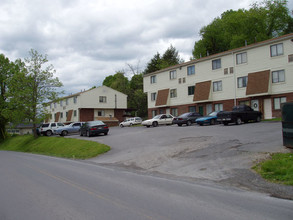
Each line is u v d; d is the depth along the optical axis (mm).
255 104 30656
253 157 10008
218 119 24766
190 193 6613
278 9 44000
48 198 6602
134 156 14117
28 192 7332
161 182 8102
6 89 44438
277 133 14914
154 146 16250
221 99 34188
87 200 6270
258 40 43594
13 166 13383
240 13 46750
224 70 33781
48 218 5129
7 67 43844
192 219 4723
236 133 17047
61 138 28094
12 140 42562
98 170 11070
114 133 29312
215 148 12773
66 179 9070
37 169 11867
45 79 32469
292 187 6773
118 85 68562
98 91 55594
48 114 33750
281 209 5195
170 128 26766
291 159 8570
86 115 54469
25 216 5316
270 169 8195
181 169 10062
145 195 6543
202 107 37000
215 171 9078
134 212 5238
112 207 5633
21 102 31406
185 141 16297
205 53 53531
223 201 5820
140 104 64188
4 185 8438
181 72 39625
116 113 58688
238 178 7965
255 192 6566
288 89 27719
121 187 7543
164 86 42531
